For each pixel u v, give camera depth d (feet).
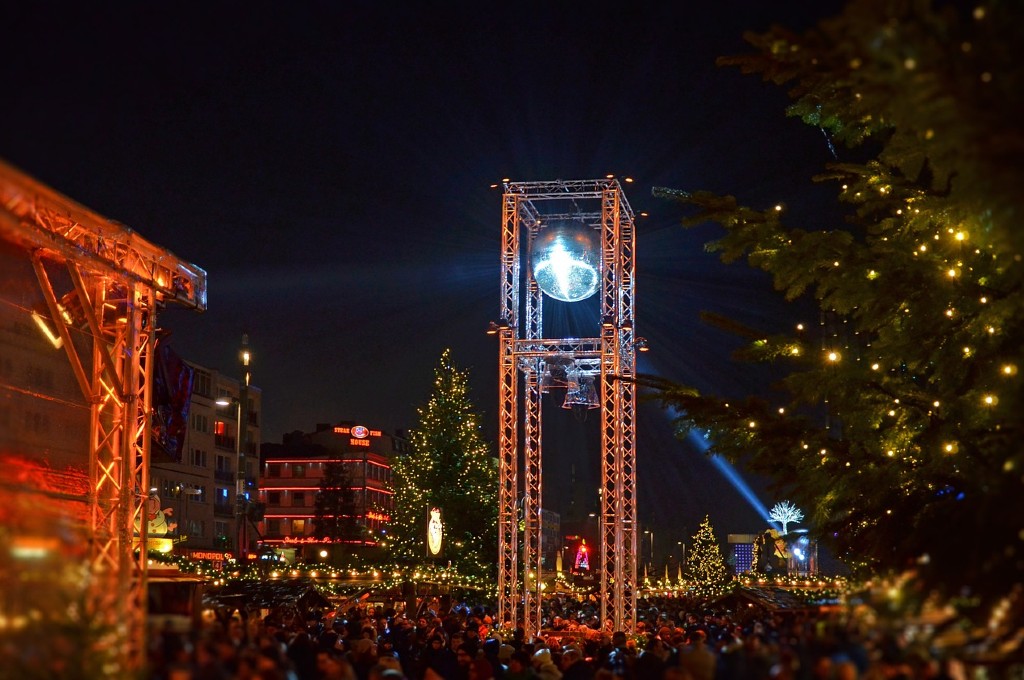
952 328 33.50
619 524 87.04
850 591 27.48
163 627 27.14
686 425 37.68
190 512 216.13
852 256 33.99
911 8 19.74
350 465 328.08
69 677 22.27
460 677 52.60
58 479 51.72
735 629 39.45
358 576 107.04
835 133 34.14
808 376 34.78
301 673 38.75
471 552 148.97
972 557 21.02
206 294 59.47
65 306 52.90
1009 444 25.36
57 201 44.78
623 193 90.63
